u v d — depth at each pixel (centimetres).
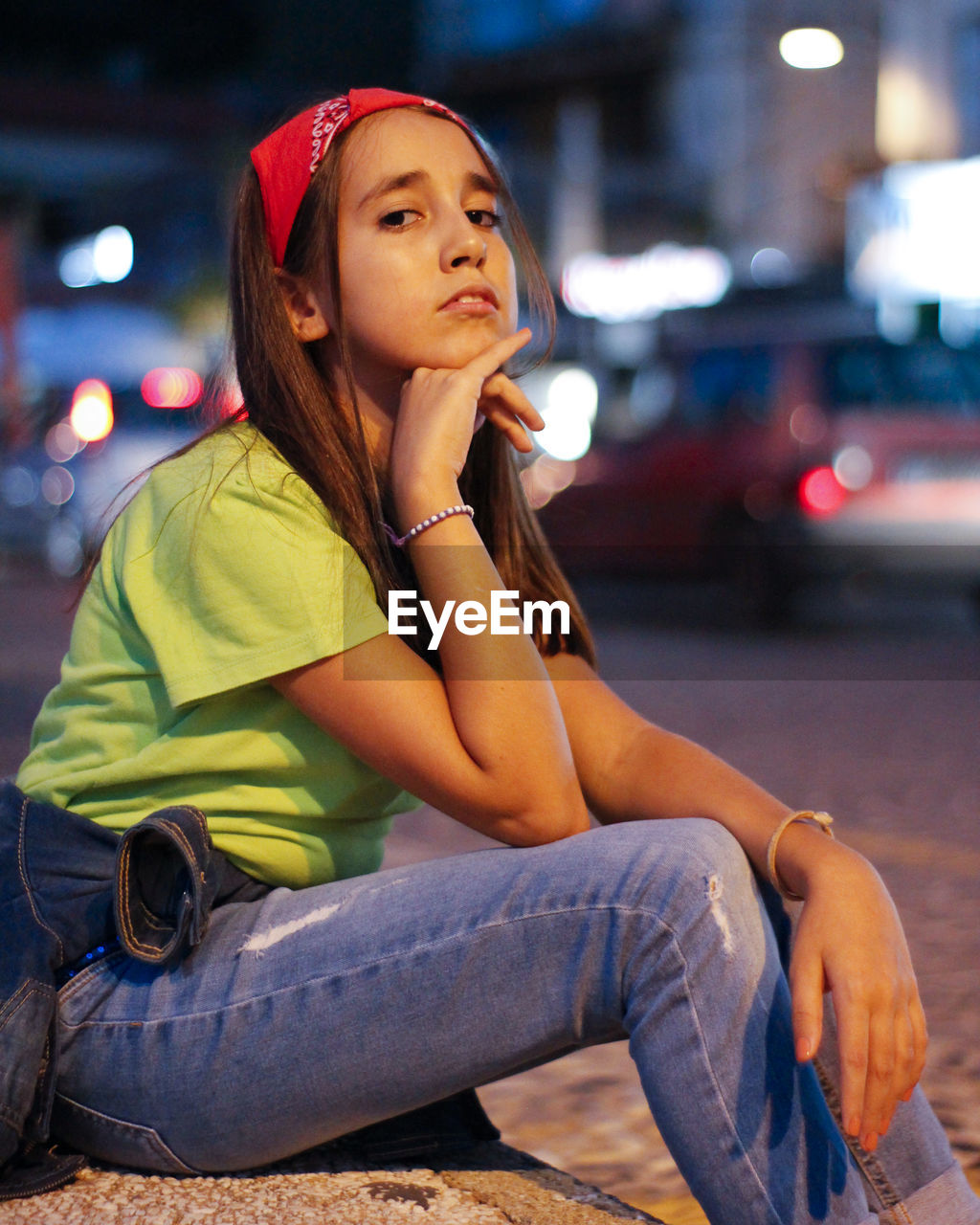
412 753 151
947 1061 237
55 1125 162
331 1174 166
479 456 185
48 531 1259
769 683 728
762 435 912
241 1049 149
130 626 161
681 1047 137
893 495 880
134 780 160
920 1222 146
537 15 2648
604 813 177
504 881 144
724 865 142
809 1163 137
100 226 2264
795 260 2092
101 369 1822
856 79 2217
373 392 176
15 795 164
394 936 146
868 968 138
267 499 153
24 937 155
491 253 175
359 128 167
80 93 2070
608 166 2391
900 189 1916
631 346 1089
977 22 2086
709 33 2362
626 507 968
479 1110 181
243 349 169
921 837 409
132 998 154
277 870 161
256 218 170
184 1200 155
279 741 158
